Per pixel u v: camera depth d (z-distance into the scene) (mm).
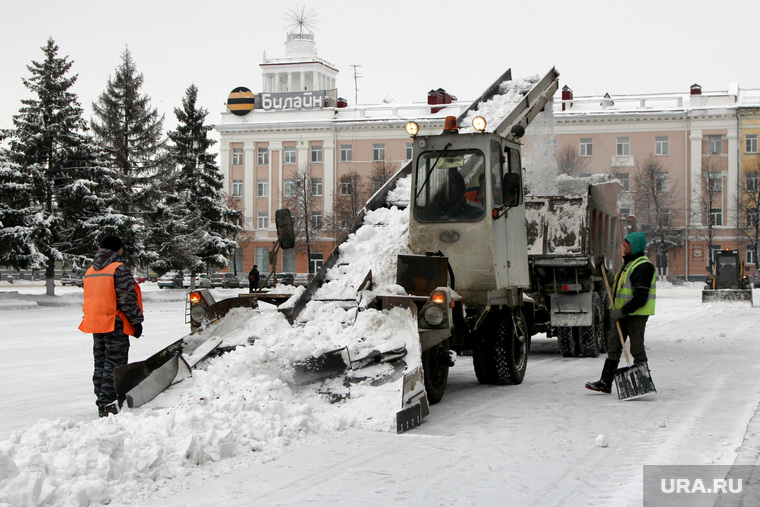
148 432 5605
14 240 32781
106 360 7336
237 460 5496
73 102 36219
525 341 10094
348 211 58688
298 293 8195
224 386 6574
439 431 6598
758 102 59188
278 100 66438
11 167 33781
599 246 13977
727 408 7695
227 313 7941
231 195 65500
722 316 24281
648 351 13523
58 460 4781
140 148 45094
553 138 13539
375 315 7555
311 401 6832
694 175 58969
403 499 4617
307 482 4965
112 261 7457
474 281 8656
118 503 4547
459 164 8836
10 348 15258
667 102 61312
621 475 5184
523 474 5195
